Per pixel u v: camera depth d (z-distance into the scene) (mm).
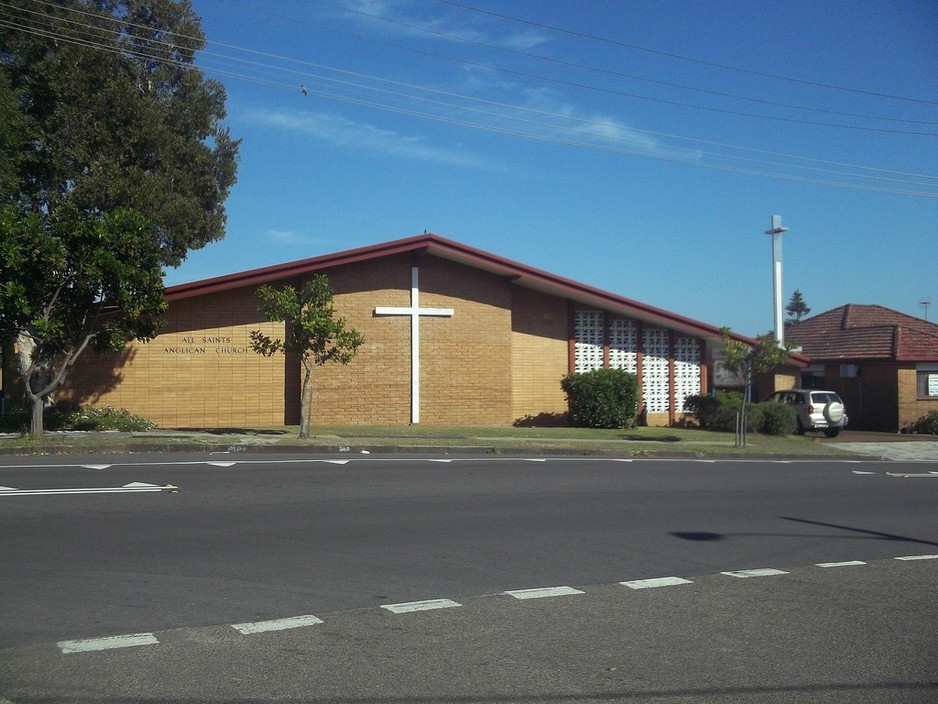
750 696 5754
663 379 31172
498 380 28594
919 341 36344
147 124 23812
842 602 8172
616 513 12703
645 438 25797
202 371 25812
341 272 27109
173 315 25609
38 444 17906
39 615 7176
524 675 6062
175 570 8680
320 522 11250
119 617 7180
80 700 5488
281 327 26406
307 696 5613
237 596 7871
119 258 18891
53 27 23328
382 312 27391
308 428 21641
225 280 25359
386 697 5621
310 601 7777
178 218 24188
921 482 17984
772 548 10664
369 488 14070
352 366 27109
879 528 12266
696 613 7699
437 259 28062
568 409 29750
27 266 17875
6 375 25062
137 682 5797
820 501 14688
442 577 8758
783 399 32250
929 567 9750
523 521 11820
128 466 15734
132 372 25234
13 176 21703
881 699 5750
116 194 22844
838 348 38219
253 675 5957
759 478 17688
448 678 5977
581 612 7641
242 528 10719
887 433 35188
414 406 27547
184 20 25844
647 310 29922
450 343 28094
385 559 9438
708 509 13398
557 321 30203
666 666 6309
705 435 27891
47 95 23391
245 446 19219
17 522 10625
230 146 26562
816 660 6512
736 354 24531
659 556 10016
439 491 14039
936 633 7242
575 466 18453
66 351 19844
